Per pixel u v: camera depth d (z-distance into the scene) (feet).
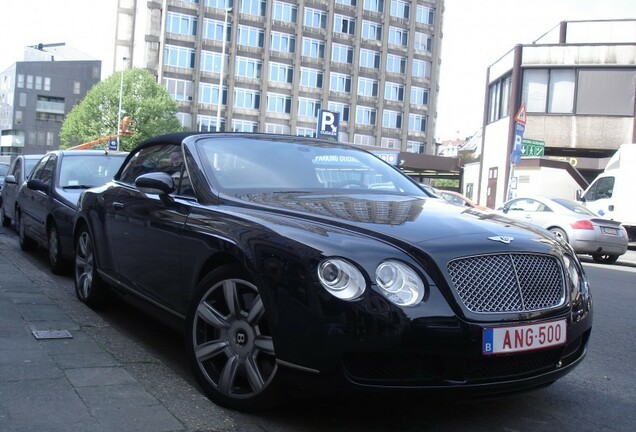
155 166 15.83
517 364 10.11
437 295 9.59
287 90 226.58
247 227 11.13
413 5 246.47
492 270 10.14
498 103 94.27
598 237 43.86
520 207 49.42
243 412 10.99
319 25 232.12
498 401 12.68
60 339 14.71
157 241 13.79
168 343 15.74
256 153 14.74
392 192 14.71
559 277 11.00
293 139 16.10
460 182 110.63
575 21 104.88
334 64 233.14
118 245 16.14
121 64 249.55
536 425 11.50
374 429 10.78
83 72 374.63
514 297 10.15
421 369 9.48
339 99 234.58
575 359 11.19
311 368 9.62
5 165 64.13
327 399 10.80
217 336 11.59
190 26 211.82
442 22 256.93
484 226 11.23
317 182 14.23
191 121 212.02
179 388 12.12
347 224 10.75
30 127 364.17
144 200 15.07
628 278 35.12
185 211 13.09
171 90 209.97
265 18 221.66
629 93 82.94
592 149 85.46
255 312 10.61
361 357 9.45
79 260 19.70
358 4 236.02
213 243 11.60
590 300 11.82
